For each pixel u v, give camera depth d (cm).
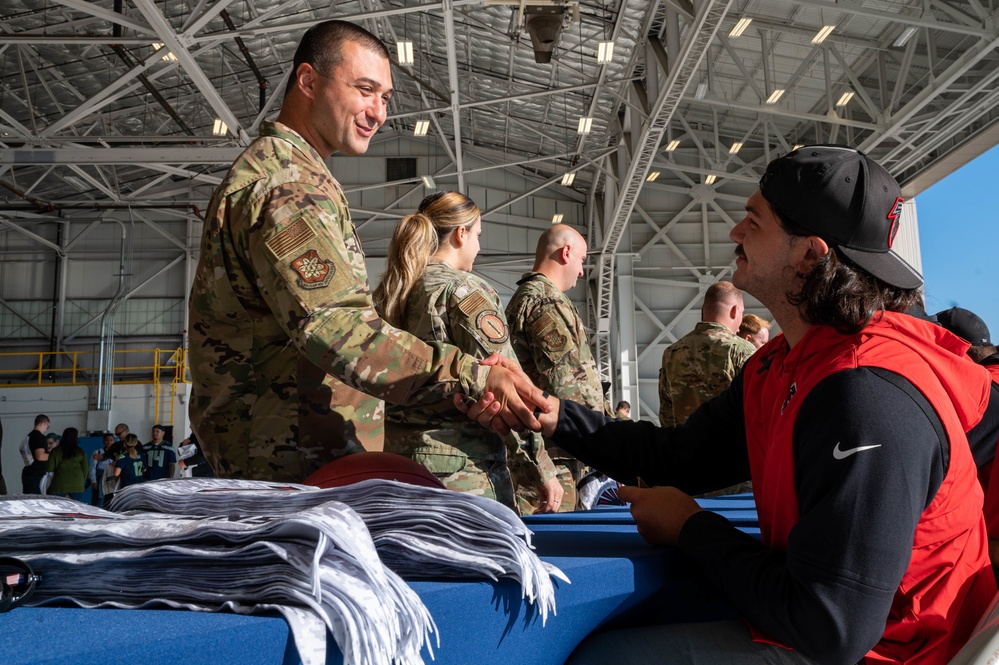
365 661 57
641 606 97
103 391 1541
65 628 51
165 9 1397
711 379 370
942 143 1504
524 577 72
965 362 96
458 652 68
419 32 1482
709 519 102
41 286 1944
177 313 1936
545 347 260
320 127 142
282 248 115
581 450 136
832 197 98
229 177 122
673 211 1908
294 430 128
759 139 1848
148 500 86
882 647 88
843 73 1434
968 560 91
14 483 1498
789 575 85
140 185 1959
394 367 115
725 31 1311
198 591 62
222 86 1684
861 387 87
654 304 1884
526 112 1733
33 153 1188
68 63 1505
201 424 129
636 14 1238
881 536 81
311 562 59
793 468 92
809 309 97
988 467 112
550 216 2003
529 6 924
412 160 1966
